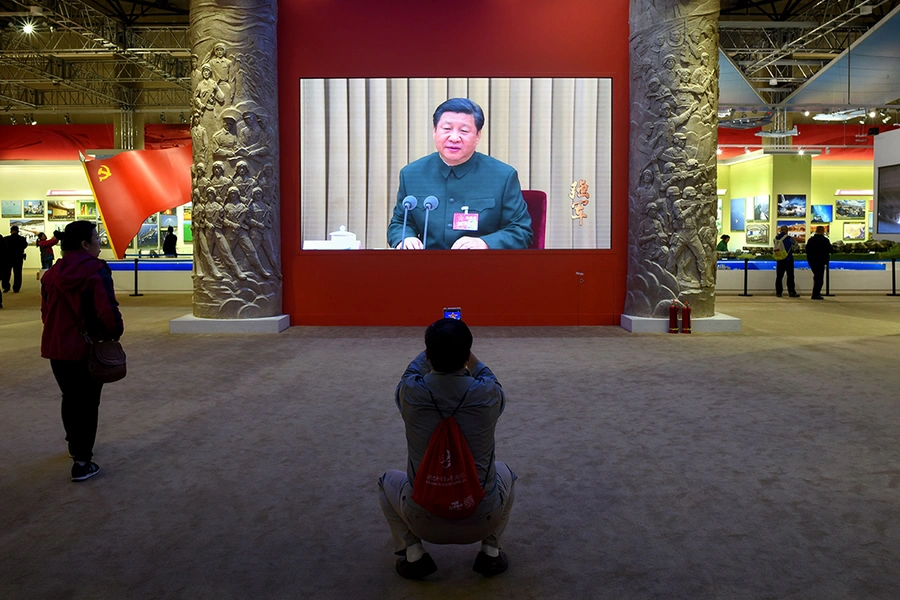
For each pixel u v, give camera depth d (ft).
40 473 16.53
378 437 19.39
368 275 42.19
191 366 29.55
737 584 11.05
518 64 41.57
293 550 12.43
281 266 42.14
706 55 38.91
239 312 39.60
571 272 42.01
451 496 9.69
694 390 24.93
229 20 38.55
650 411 22.03
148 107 102.94
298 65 41.73
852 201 109.81
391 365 29.76
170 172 49.29
